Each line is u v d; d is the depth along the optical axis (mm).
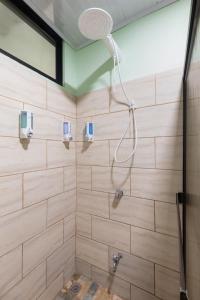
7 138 941
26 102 1064
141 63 1225
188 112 915
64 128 1378
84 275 1480
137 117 1221
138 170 1214
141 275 1198
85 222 1472
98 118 1405
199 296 540
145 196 1187
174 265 1082
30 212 1084
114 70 1344
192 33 722
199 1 572
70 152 1459
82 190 1488
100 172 1387
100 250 1387
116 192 1292
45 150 1205
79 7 1161
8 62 961
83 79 1513
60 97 1360
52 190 1266
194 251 647
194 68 700
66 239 1412
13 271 970
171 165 1097
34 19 1252
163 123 1125
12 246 966
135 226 1224
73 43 1523
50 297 1241
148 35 1208
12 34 1111
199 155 573
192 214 726
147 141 1181
